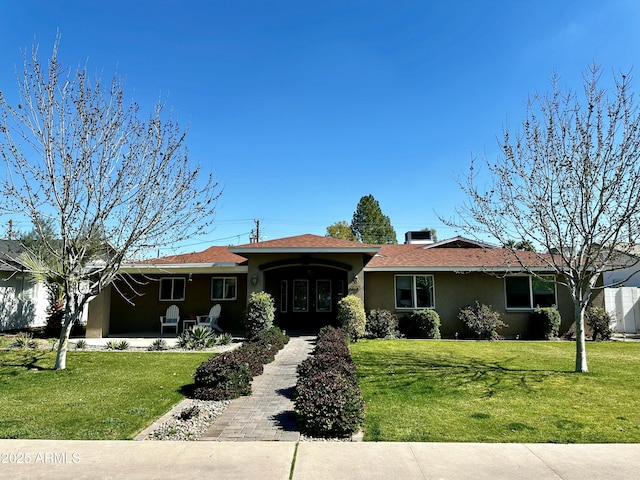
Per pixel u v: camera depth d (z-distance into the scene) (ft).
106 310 56.54
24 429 18.19
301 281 68.08
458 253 63.41
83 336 56.34
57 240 39.86
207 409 21.70
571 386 25.84
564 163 29.89
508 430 18.22
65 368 32.17
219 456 15.29
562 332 54.95
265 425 19.21
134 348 43.83
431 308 56.59
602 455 15.38
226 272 58.08
